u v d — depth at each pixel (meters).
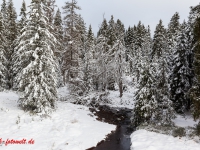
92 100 21.98
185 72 19.16
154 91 14.73
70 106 18.98
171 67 21.50
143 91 14.38
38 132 11.34
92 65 25.17
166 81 14.97
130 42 52.94
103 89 25.97
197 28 12.12
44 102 14.53
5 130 10.94
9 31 26.47
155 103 14.30
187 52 19.34
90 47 34.31
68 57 25.64
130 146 11.05
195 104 11.27
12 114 13.62
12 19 26.88
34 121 12.82
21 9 27.27
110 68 25.62
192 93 11.59
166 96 14.81
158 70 15.15
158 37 34.22
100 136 12.32
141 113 14.21
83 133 12.21
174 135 12.02
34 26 14.57
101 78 25.67
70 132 11.88
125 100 25.45
